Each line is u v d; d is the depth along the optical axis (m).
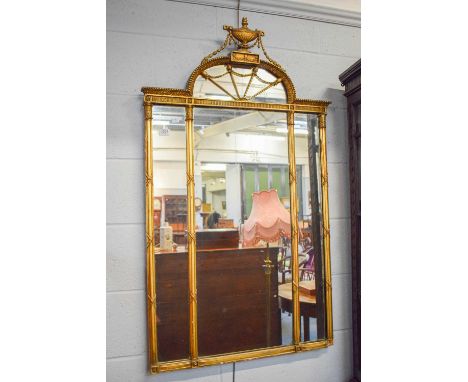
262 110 1.48
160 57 1.38
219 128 1.43
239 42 1.43
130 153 1.34
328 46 1.61
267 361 1.45
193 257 1.36
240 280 1.43
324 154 1.54
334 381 1.54
